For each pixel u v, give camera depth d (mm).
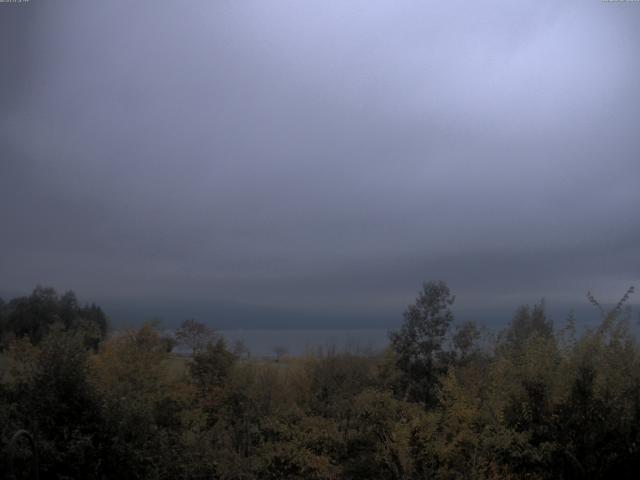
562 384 9570
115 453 9773
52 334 10492
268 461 12484
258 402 14539
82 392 9898
